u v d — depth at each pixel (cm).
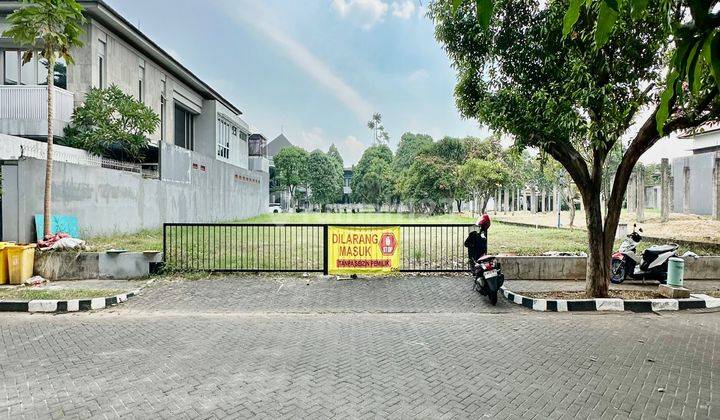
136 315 745
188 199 2173
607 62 730
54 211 1245
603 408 401
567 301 785
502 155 3491
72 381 456
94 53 1734
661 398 423
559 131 762
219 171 2633
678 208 2658
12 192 1142
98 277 987
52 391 432
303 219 3244
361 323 700
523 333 641
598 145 733
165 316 740
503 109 773
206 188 2417
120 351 552
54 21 1047
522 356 539
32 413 387
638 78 767
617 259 992
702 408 403
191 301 830
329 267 1006
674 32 166
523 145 811
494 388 444
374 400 414
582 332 645
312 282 966
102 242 1302
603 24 169
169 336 620
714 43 146
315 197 6141
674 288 830
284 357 533
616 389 443
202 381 458
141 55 2139
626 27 679
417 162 4144
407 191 4353
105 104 1595
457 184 3712
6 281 933
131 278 988
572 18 177
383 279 995
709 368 500
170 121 2483
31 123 1534
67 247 1002
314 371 488
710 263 1042
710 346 581
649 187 4028
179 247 1326
